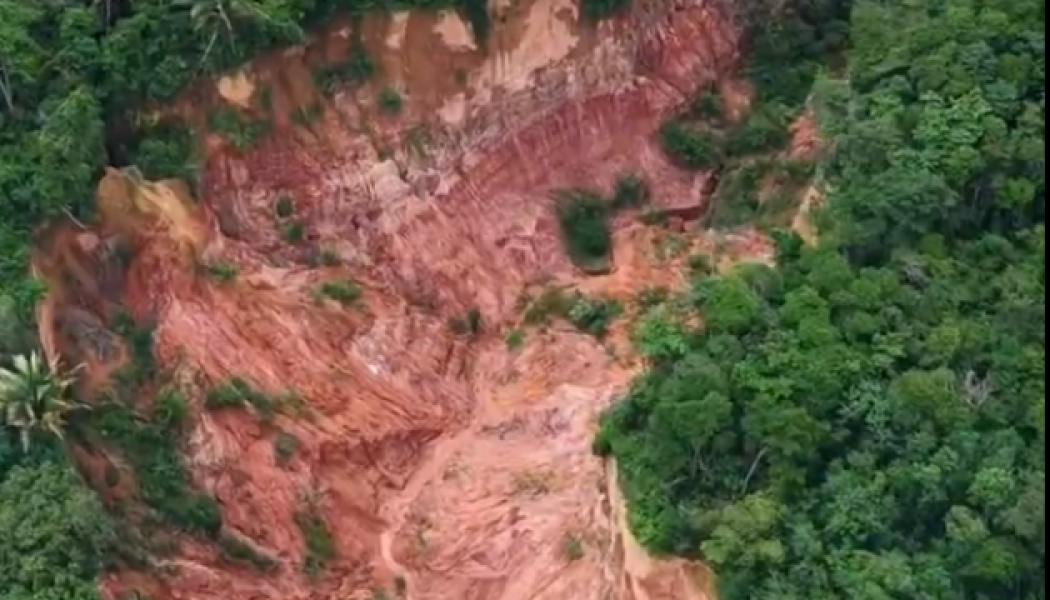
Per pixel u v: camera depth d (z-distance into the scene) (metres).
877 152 49.00
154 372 50.66
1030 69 49.75
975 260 47.06
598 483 49.69
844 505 40.78
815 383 42.50
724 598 40.25
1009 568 38.91
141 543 46.91
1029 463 40.75
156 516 47.94
